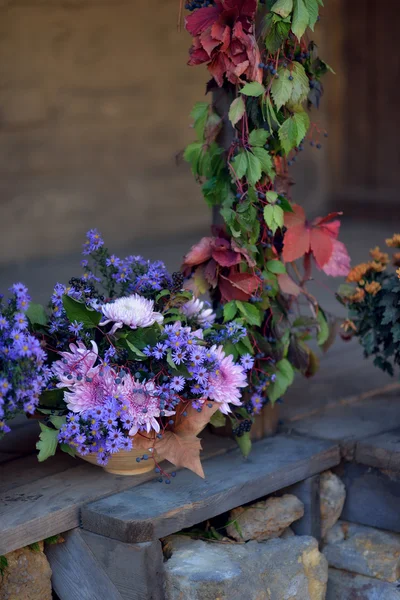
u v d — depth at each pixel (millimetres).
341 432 3100
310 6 2703
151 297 2803
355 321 3090
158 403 2494
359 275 3041
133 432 2467
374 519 2992
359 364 3984
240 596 2516
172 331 2572
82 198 7633
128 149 7902
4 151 7125
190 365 2537
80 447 2488
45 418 2697
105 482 2662
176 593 2477
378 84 9219
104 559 2475
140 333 2570
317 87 2928
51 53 7312
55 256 7492
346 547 2973
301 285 3053
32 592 2510
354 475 3020
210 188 2912
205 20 2742
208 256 2854
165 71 8062
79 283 2707
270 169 2770
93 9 7504
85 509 2500
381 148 9305
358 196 9461
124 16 7715
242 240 2820
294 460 2867
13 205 7211
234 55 2713
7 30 7031
